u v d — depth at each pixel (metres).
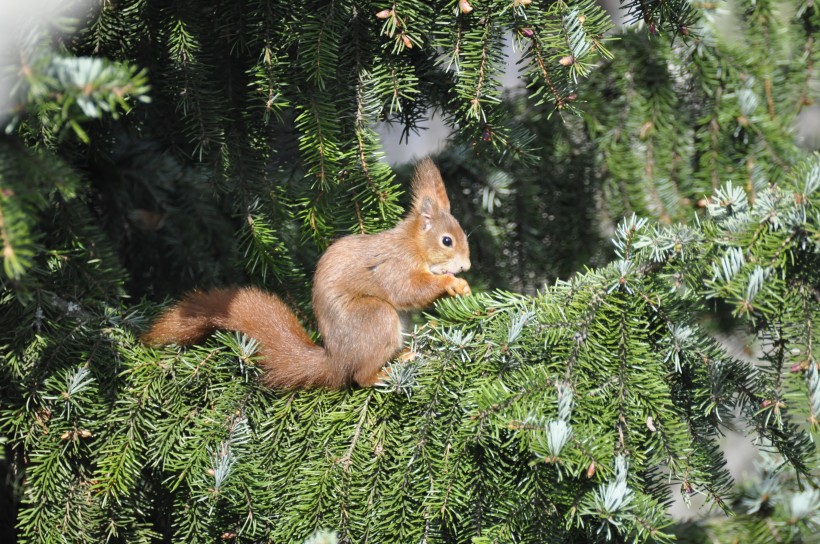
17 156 5.30
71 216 7.49
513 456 6.25
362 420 6.77
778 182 9.86
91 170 9.16
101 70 4.86
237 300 7.36
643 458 6.19
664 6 7.15
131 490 7.02
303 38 7.07
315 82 7.15
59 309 7.21
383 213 7.73
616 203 10.68
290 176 8.37
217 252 10.02
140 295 9.89
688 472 6.20
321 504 6.41
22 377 6.90
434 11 7.26
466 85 7.20
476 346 6.62
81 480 6.90
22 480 7.68
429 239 7.49
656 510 5.71
